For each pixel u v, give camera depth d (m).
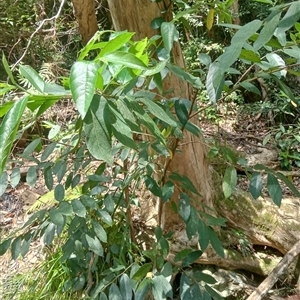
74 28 3.51
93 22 2.13
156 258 1.45
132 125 0.81
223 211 2.21
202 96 3.74
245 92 4.28
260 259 2.15
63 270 1.93
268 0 0.99
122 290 1.44
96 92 0.81
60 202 1.31
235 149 3.32
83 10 2.04
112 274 1.56
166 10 1.65
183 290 1.30
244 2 4.50
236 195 2.25
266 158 3.34
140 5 1.62
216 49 4.18
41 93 0.75
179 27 3.95
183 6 1.63
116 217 1.98
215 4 1.55
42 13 3.60
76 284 1.78
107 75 0.94
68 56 3.77
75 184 1.49
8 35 3.69
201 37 4.26
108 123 0.73
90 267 1.77
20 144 2.68
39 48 3.62
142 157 1.39
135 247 1.91
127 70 0.94
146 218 2.18
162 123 1.29
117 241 1.93
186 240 2.04
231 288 2.03
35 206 2.27
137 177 1.69
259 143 3.62
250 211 2.22
